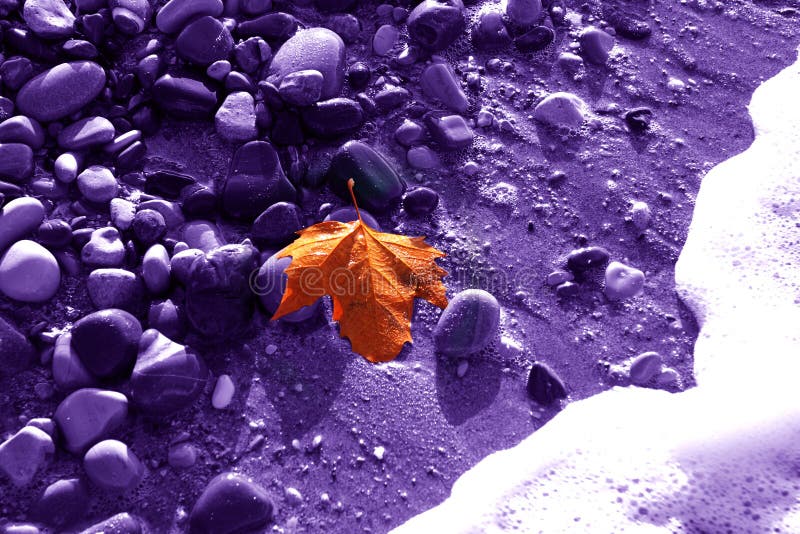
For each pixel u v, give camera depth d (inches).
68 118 48.8
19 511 44.0
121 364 45.4
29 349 45.6
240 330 46.4
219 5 50.6
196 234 47.5
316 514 44.7
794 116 52.1
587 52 53.2
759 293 48.5
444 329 46.7
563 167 50.7
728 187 50.6
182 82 49.3
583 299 48.5
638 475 45.6
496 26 52.4
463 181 50.0
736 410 46.5
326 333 47.1
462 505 44.9
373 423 46.0
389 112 50.7
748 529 44.8
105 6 50.5
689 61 53.7
